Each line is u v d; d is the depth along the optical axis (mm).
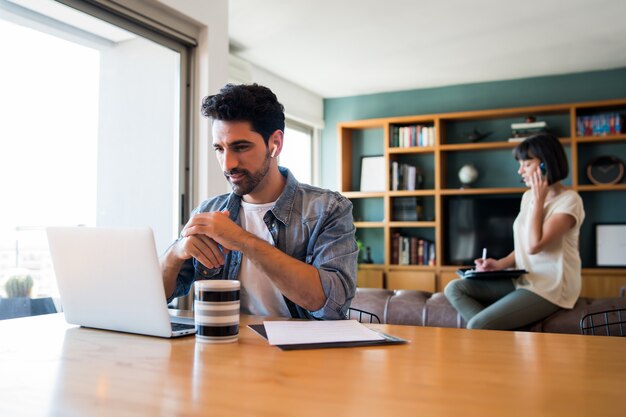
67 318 1194
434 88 5383
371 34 3846
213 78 2959
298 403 624
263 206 1528
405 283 5008
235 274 1487
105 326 1135
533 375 750
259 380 726
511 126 4961
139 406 619
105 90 2900
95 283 1105
